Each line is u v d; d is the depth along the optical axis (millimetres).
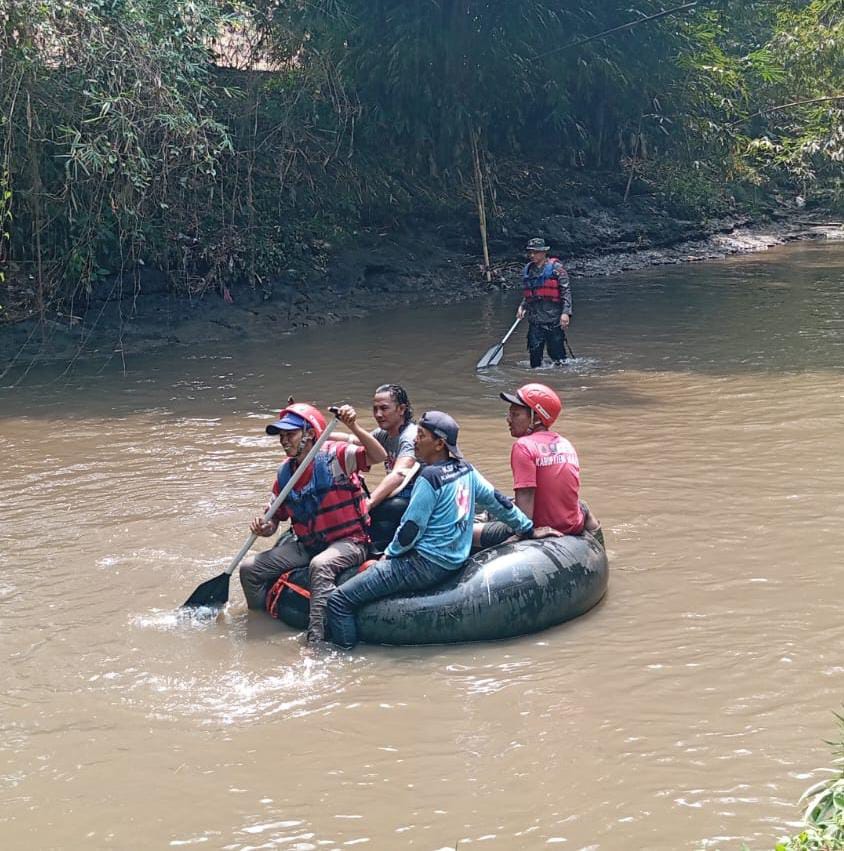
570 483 6023
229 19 14500
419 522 5539
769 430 9477
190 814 4133
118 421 10391
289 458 6066
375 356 13406
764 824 3908
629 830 3912
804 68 26312
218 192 16688
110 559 6820
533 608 5602
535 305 12586
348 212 19109
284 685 5168
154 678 5258
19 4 12344
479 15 19812
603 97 23484
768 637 5457
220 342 14562
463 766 4391
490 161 22219
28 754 4594
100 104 12859
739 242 24500
